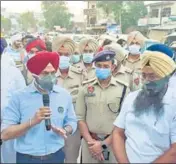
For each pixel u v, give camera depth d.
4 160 2.09
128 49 3.34
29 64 1.85
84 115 2.44
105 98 2.35
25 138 1.89
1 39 2.71
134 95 1.76
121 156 1.71
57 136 1.93
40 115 1.79
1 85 2.20
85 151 2.43
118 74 2.72
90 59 3.10
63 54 3.10
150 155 1.64
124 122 1.76
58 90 1.99
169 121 1.64
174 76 1.76
